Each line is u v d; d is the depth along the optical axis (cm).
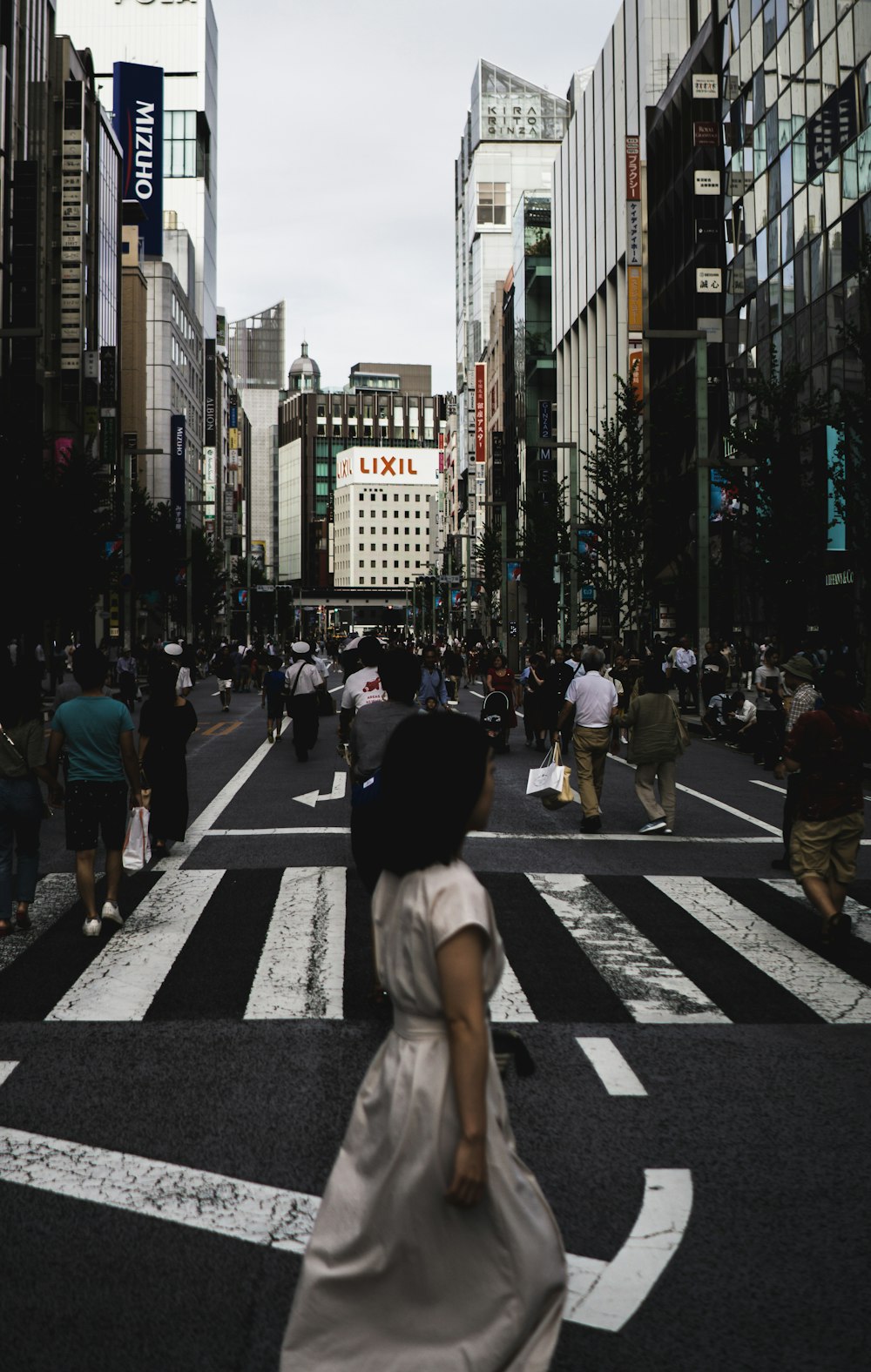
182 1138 530
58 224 6288
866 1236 442
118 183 7900
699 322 4981
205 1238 438
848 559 2628
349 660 1477
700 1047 660
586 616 4916
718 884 1110
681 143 5456
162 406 10669
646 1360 363
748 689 4053
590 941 895
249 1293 400
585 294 7775
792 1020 709
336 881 1111
